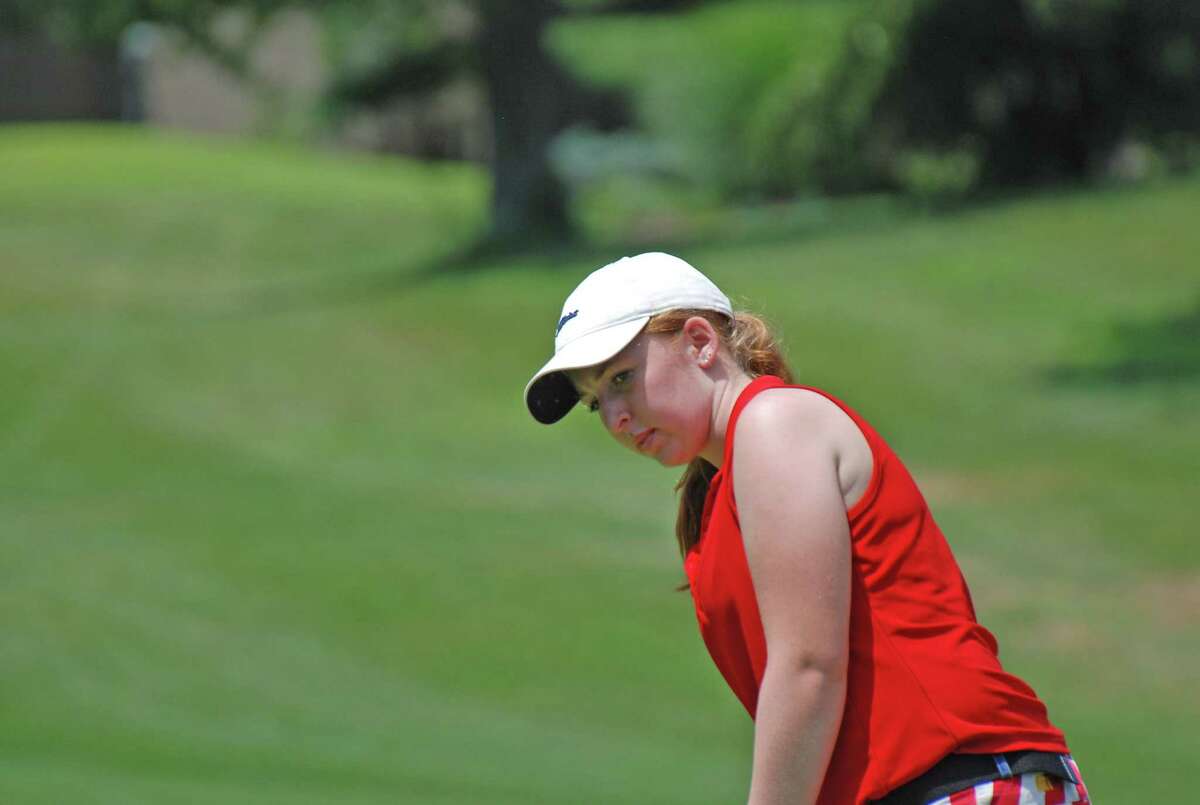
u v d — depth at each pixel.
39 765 32.09
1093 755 33.78
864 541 9.54
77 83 170.50
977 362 75.38
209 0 105.44
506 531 56.38
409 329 89.06
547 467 66.56
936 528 9.88
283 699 39.25
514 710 38.53
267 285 110.06
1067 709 37.75
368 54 116.31
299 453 69.31
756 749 9.41
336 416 74.94
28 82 168.88
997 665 9.71
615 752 34.38
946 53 118.56
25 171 143.88
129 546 54.88
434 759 33.38
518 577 50.22
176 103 170.12
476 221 127.75
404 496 62.09
